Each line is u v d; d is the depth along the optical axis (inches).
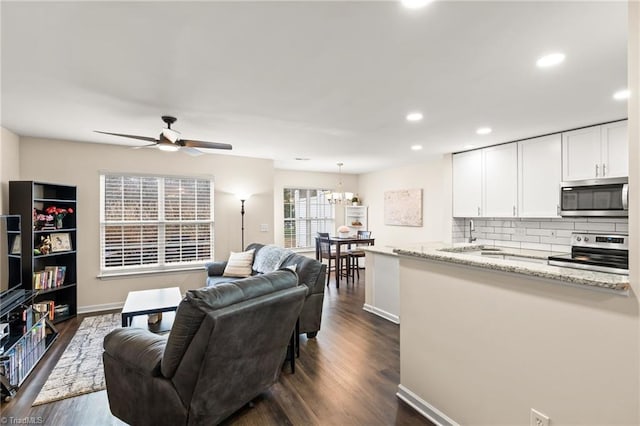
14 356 98.5
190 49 76.0
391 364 114.7
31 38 70.7
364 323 157.9
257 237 222.8
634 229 49.2
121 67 85.1
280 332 87.7
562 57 79.7
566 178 148.9
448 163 207.6
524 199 165.6
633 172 48.2
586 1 58.1
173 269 193.9
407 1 58.4
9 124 137.6
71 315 164.4
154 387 72.0
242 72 88.3
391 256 161.8
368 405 90.6
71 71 87.2
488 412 71.2
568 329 58.0
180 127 143.6
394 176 283.7
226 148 139.3
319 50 76.6
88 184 174.2
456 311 78.7
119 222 183.3
